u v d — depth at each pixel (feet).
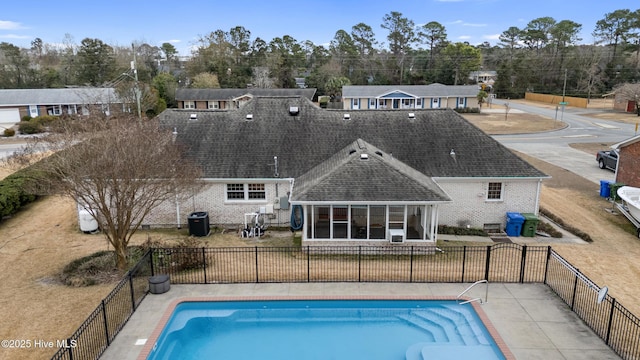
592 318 44.24
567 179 105.19
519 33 444.14
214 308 48.19
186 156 74.59
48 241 67.05
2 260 59.72
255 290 50.60
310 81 328.29
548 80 352.90
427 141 77.87
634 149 86.48
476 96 252.83
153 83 248.11
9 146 141.08
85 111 181.27
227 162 74.18
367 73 365.61
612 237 69.62
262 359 39.73
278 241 67.87
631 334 41.39
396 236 61.41
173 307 46.88
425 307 48.16
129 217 55.01
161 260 56.24
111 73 272.92
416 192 61.41
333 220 63.62
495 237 70.69
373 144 77.61
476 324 44.55
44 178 55.88
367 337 43.32
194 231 69.97
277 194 73.67
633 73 326.44
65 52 335.06
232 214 74.33
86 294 49.57
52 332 41.86
